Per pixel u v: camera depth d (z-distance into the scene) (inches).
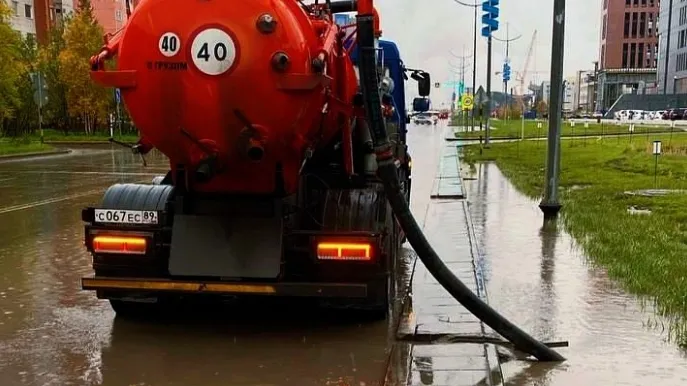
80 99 1756.9
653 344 208.7
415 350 209.2
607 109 4025.6
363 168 246.2
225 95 203.8
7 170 885.2
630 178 639.1
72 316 249.9
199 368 199.2
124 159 1095.6
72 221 462.9
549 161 435.5
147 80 206.5
